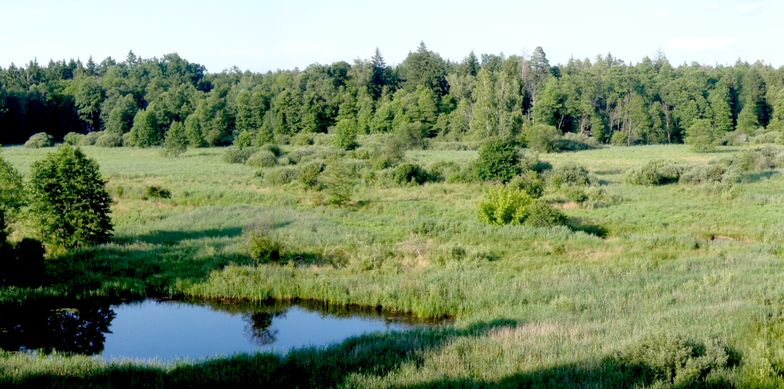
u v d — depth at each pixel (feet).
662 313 49.42
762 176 161.17
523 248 82.69
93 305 63.16
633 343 37.73
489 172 148.97
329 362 40.52
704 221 105.19
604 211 115.14
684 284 61.41
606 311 53.16
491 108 283.38
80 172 82.94
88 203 82.79
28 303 61.52
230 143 322.96
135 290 66.54
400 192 140.05
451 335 47.57
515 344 42.24
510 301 59.98
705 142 239.09
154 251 80.18
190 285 67.21
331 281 67.56
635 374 34.88
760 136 290.97
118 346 52.13
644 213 112.68
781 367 33.35
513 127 274.16
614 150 265.54
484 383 34.83
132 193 129.08
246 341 53.62
